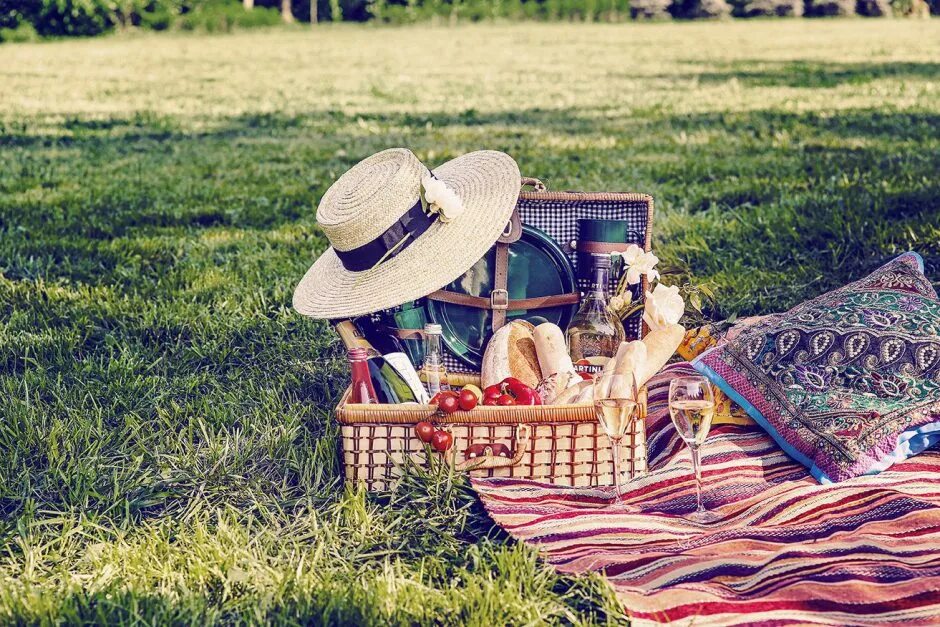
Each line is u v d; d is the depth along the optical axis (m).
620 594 2.57
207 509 3.14
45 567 2.82
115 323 4.91
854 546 2.72
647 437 3.65
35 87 19.69
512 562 2.73
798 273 5.31
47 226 7.13
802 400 3.38
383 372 3.34
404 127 13.10
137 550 2.87
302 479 3.31
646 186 7.96
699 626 2.44
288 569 2.72
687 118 12.74
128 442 3.62
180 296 5.37
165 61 27.09
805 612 2.48
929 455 3.29
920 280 3.64
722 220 6.59
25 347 4.49
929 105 12.79
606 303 3.61
